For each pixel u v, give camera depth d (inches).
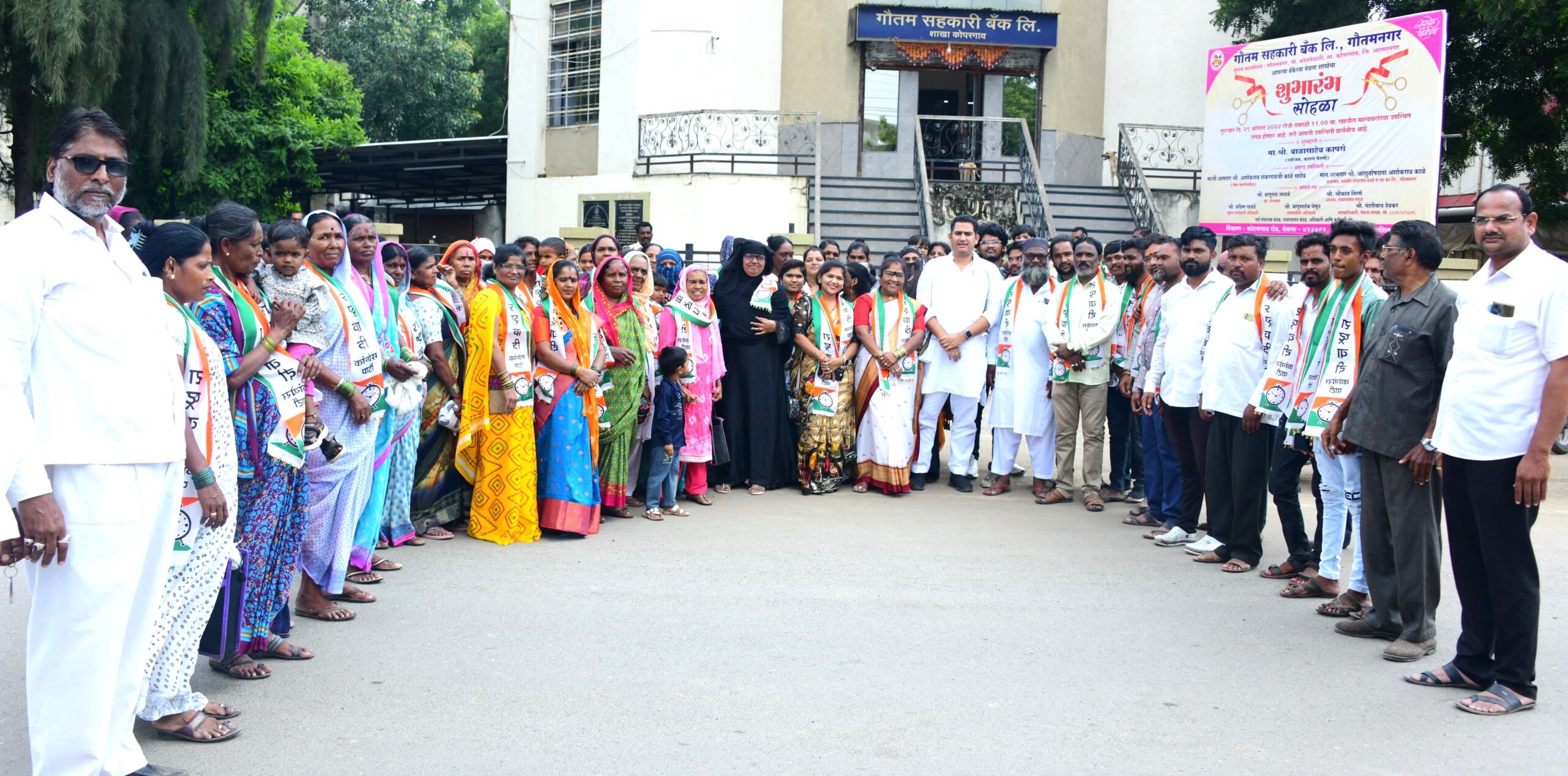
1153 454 311.7
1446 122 667.4
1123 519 324.8
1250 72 476.4
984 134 793.6
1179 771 155.0
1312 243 234.8
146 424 137.2
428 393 281.0
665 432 307.6
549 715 171.2
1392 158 434.6
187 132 634.2
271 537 186.7
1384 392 203.6
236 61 806.5
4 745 157.9
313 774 150.2
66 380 132.0
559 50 806.5
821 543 285.4
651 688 183.0
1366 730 170.7
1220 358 265.6
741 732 166.1
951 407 370.6
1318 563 259.9
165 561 145.8
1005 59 783.7
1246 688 188.2
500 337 273.9
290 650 194.1
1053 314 343.0
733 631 213.6
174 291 154.3
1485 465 177.9
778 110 761.6
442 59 1226.6
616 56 767.1
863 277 366.6
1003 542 291.0
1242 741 165.9
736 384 353.4
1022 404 351.3
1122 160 740.7
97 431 133.2
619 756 156.9
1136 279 331.0
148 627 145.5
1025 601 236.8
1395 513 203.6
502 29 1359.5
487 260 358.6
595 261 331.3
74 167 131.6
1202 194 496.1
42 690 134.4
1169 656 204.1
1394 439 201.6
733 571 256.2
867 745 162.1
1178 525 292.2
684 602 231.6
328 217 208.5
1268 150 472.1
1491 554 180.1
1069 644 209.9
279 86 861.2
